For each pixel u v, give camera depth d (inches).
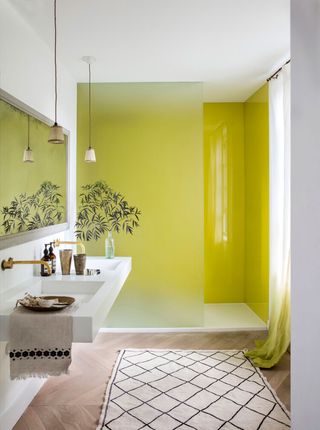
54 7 91.7
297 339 63.2
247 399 100.9
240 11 96.3
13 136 88.4
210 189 189.9
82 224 157.3
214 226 190.4
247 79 151.5
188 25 103.7
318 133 54.7
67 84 140.8
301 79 60.4
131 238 157.9
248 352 129.8
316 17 54.9
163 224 157.9
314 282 56.7
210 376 114.6
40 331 72.7
